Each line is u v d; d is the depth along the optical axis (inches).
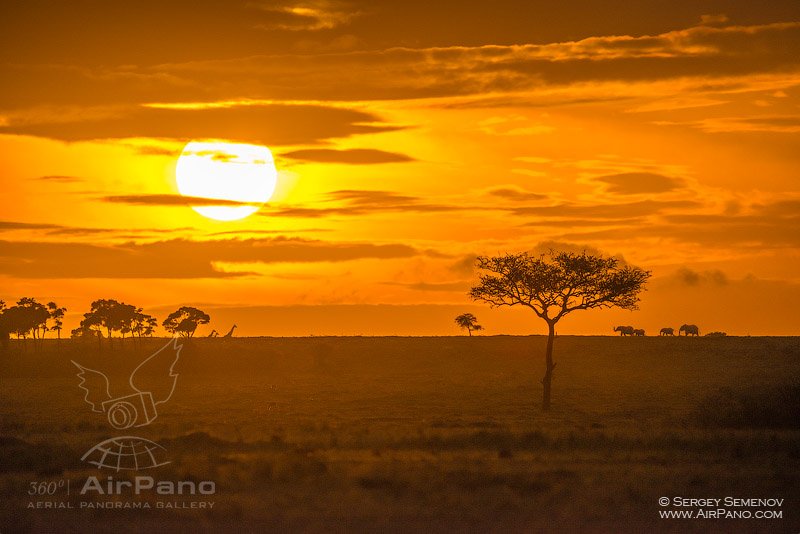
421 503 991.6
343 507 973.8
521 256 2938.0
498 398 3267.7
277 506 980.6
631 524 925.8
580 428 1867.6
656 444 1530.5
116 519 941.8
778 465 1310.3
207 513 951.6
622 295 2891.2
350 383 4116.6
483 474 1158.3
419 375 4773.6
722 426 1961.1
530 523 917.2
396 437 1617.9
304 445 1525.6
